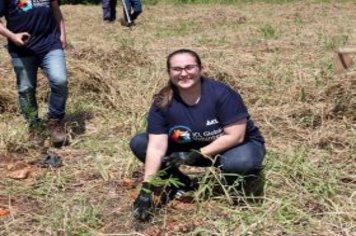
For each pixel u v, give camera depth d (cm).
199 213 419
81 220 419
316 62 845
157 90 713
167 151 444
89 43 974
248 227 396
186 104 418
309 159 512
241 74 780
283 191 452
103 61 812
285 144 556
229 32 1230
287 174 473
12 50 554
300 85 705
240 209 425
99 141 577
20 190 470
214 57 914
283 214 417
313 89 691
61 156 542
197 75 408
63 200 452
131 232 405
